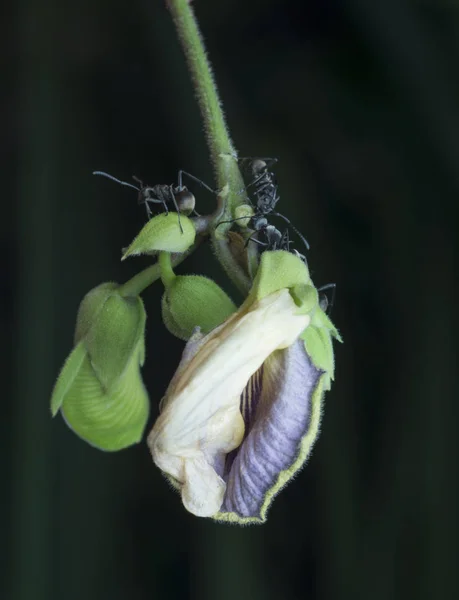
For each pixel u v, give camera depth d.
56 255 0.42
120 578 0.42
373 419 0.41
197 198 0.42
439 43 0.42
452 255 0.41
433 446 0.40
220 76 0.45
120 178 0.43
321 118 0.44
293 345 0.30
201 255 0.40
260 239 0.31
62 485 0.41
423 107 0.42
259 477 0.29
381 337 0.42
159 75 0.44
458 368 0.40
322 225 0.43
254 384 0.30
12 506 0.41
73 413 0.32
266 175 0.31
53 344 0.41
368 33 0.43
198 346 0.30
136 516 0.42
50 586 0.41
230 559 0.42
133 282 0.32
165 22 0.44
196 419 0.29
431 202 0.42
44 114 0.43
